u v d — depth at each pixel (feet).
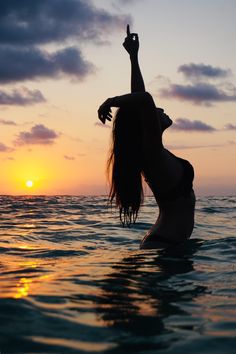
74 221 27.22
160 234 11.92
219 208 39.91
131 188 10.88
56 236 18.97
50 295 7.23
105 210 39.83
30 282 8.32
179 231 11.87
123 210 11.39
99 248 14.75
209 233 19.83
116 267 9.83
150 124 10.73
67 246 15.56
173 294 7.29
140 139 10.82
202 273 9.04
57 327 5.63
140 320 5.89
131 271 9.29
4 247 15.14
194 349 4.88
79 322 5.81
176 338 5.22
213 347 4.94
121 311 6.31
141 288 7.73
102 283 8.15
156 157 11.02
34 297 7.09
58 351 4.85
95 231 20.77
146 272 9.15
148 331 5.46
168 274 8.94
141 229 21.47
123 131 10.80
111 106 10.61
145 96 10.56
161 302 6.79
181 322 5.80
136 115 10.77
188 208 11.96
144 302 6.79
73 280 8.45
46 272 9.48
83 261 11.10
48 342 5.12
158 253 11.37
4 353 4.83
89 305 6.61
